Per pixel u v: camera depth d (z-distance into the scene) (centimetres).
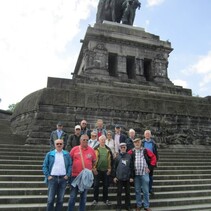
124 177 923
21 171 1197
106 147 996
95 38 3178
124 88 2844
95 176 955
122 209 954
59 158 798
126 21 3662
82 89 2473
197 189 1233
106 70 3084
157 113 2548
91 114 2308
